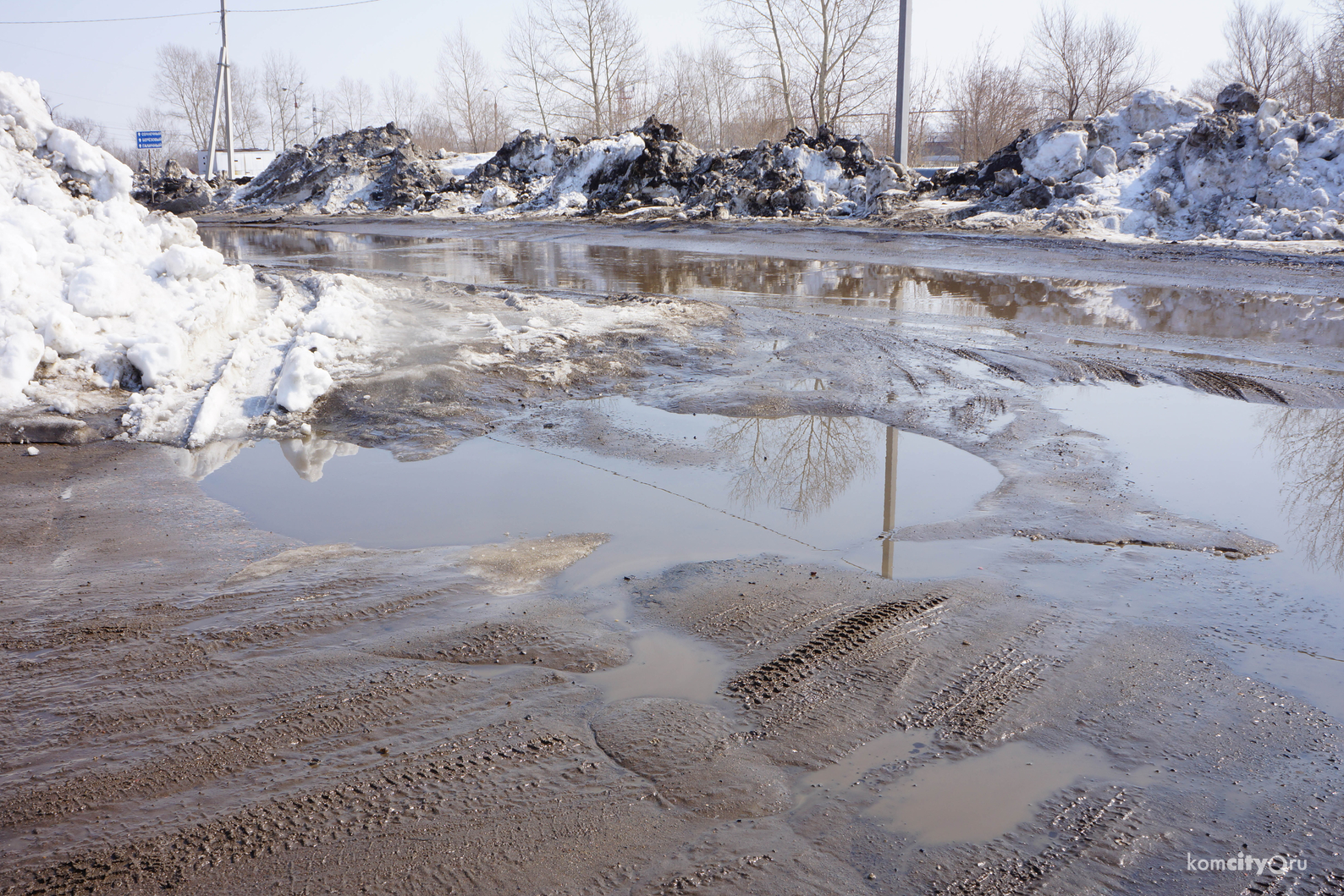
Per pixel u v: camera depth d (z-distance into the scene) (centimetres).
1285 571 425
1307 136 2025
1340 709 315
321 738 302
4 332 736
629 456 620
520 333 957
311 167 4703
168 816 263
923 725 310
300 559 454
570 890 234
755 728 309
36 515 513
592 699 327
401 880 237
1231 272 1477
